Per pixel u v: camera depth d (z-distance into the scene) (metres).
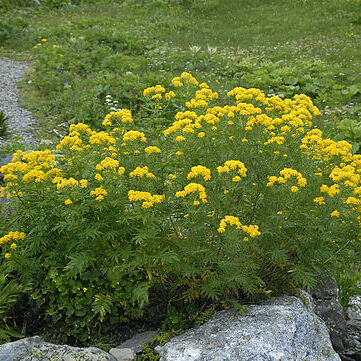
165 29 17.92
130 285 3.63
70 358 3.12
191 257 3.54
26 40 15.33
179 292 3.84
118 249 3.55
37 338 3.36
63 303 3.55
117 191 3.46
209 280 3.53
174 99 8.61
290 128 3.99
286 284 3.96
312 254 3.68
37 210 3.65
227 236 3.24
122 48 14.66
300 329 3.28
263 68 12.20
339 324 3.86
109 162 3.45
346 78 11.54
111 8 20.97
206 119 3.92
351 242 3.68
